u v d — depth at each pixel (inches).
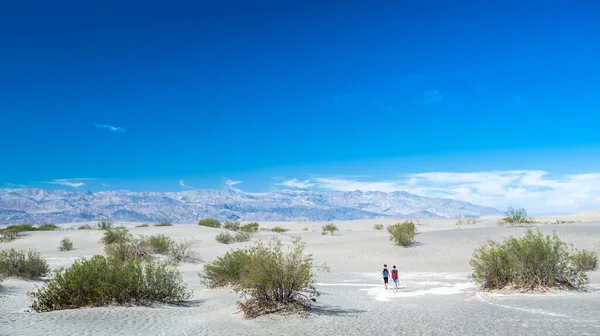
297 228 4084.6
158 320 554.6
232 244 2127.2
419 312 600.7
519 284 786.8
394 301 746.8
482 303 669.9
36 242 2308.1
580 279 792.9
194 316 589.0
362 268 1465.3
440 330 464.8
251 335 466.3
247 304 607.2
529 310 573.9
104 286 666.8
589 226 1951.3
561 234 1745.8
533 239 806.5
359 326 503.8
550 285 767.7
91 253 1889.8
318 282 1108.5
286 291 609.9
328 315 586.2
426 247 1733.5
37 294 669.9
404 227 1844.2
